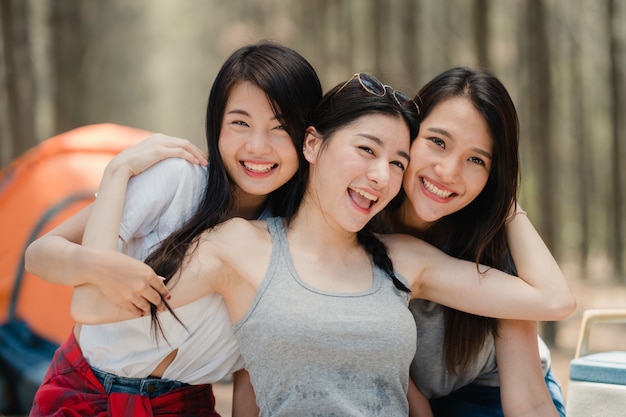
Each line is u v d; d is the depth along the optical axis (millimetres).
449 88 3990
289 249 3842
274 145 4004
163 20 48844
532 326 4180
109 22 35250
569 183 35844
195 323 3893
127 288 3598
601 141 35562
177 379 4012
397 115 3840
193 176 4066
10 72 17141
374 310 3701
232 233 3830
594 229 37219
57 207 9188
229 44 30000
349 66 25797
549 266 4066
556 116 28781
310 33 25562
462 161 3973
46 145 9852
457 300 4023
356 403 3645
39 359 8250
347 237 3887
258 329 3674
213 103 4090
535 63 15055
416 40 21375
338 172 3773
